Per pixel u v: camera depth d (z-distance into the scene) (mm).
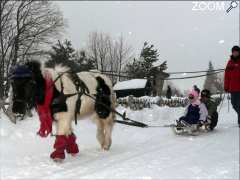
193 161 3229
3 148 3641
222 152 3596
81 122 5043
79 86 3350
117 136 4574
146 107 8070
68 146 3455
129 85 16031
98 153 3598
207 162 3193
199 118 4594
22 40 14953
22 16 15109
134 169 2951
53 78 3164
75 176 2758
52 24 15852
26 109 3070
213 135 4547
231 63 5020
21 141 3943
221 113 7539
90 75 3754
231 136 4457
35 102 3088
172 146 3912
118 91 16047
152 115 6277
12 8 15039
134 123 4332
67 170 2941
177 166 3047
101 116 3705
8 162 3178
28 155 3451
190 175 2781
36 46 15422
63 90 3188
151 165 3082
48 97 3074
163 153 3562
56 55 16234
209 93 4984
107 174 2799
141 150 3730
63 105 3158
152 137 4512
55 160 3189
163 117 6535
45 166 3061
